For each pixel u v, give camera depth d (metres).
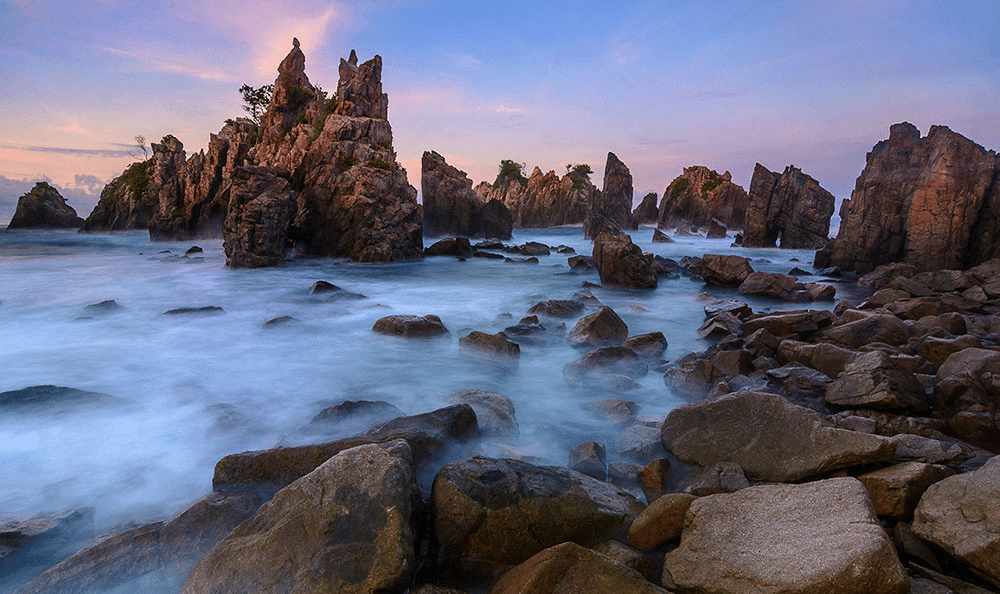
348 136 41.91
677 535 5.12
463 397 8.92
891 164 28.45
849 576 3.75
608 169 98.62
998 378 8.00
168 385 10.44
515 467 5.67
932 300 14.57
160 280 26.83
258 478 6.20
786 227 51.38
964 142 26.17
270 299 21.03
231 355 12.79
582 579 4.21
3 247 50.69
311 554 4.39
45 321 16.67
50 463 7.02
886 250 28.30
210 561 4.52
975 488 4.80
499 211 70.06
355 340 14.16
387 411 8.47
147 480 6.63
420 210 41.16
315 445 6.36
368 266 34.22
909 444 6.69
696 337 14.47
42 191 93.44
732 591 4.04
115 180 85.56
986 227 25.80
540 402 9.51
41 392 8.86
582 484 5.69
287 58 67.81
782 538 4.38
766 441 6.49
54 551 5.16
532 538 5.00
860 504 4.50
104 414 8.65
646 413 8.94
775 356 11.36
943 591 4.15
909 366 9.58
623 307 18.80
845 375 8.70
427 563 4.91
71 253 43.28
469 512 4.99
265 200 32.28
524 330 13.98
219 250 46.53
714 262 24.58
